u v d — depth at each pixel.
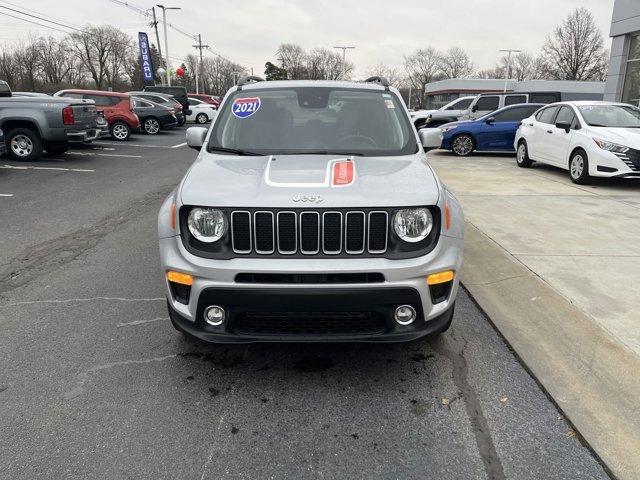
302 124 4.01
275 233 2.79
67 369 3.27
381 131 3.98
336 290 2.74
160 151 15.77
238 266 2.77
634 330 3.74
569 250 5.55
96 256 5.51
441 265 2.91
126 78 89.19
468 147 14.79
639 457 2.50
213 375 3.23
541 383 3.12
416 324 2.93
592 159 9.14
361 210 2.80
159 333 3.75
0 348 3.52
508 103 17.20
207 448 2.58
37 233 6.38
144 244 5.95
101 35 85.00
